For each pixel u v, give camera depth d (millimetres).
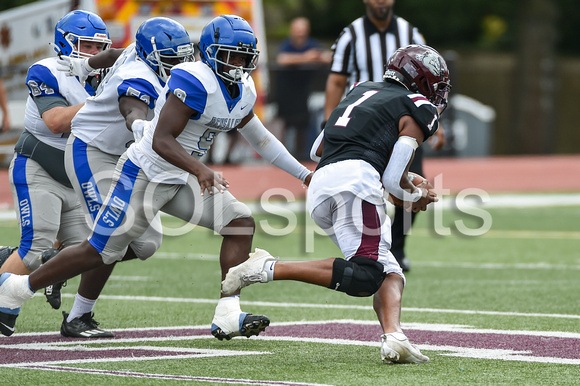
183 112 13758
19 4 58500
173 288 22094
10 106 41688
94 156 15641
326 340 15594
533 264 27047
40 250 16500
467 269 25938
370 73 24547
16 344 15234
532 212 42656
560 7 96938
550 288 22297
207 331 16562
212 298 20703
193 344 15234
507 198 49094
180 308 19219
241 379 12383
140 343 15336
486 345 15055
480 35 98312
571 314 18453
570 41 98250
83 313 16047
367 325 17188
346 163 13797
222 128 14336
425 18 96750
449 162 52219
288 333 16312
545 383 12211
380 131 13883
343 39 24625
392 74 14391
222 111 14070
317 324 17281
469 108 62500
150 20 14859
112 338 15859
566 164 56156
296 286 22594
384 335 13477
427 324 17219
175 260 27297
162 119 13758
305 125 45781
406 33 24703
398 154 13648
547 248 30859
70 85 16344
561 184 55812
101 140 15570
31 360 13773
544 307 19391
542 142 77062
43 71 16281
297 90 45594
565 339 15586
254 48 13969
